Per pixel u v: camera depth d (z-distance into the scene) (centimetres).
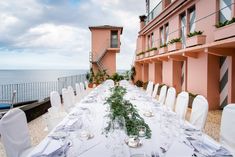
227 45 517
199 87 695
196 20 679
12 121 227
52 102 424
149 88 752
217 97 652
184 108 368
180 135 212
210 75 646
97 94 540
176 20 877
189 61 767
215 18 596
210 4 621
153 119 282
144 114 307
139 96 520
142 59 1330
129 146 185
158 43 1130
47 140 202
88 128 233
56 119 342
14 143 221
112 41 1706
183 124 250
